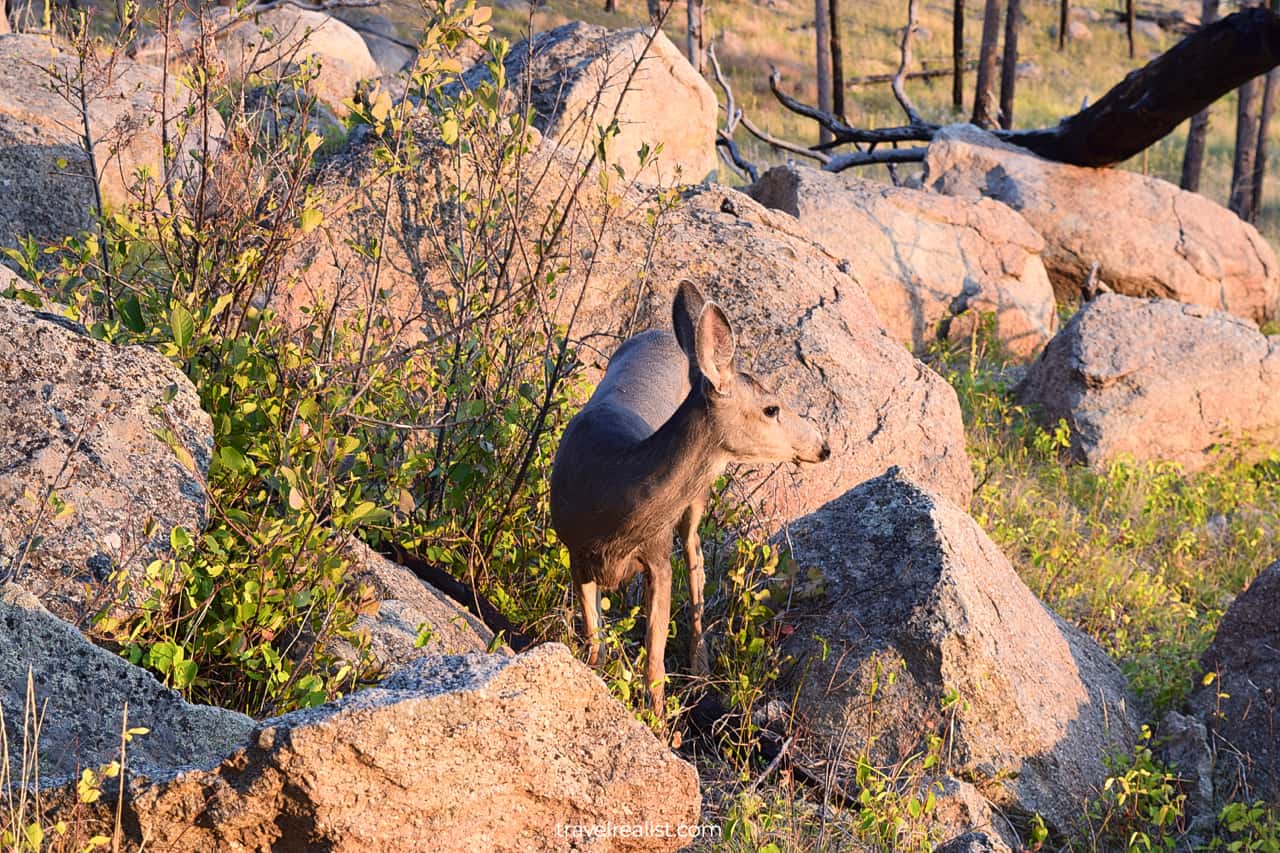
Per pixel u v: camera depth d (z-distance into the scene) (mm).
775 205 14086
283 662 4992
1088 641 7445
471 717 3713
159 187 7148
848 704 6070
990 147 16938
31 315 5348
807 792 5633
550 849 3990
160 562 4730
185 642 4734
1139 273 16484
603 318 8625
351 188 8398
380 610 5516
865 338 9070
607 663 5977
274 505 5812
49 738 3969
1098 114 16125
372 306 6680
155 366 5457
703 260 8953
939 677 5977
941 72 36156
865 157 19141
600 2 34906
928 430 8773
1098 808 5973
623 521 5309
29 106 8664
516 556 6605
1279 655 6727
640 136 12773
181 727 4176
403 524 6387
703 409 5078
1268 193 31109
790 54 36156
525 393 6652
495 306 6969
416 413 6750
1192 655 7723
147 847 3559
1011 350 13938
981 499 9453
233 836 3600
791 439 5246
